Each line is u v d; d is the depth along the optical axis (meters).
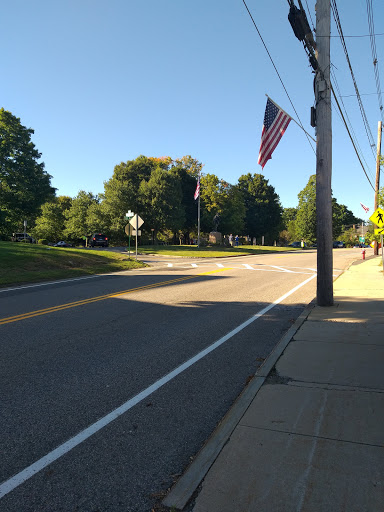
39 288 13.80
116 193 52.81
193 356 6.04
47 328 7.76
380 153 30.59
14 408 4.22
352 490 2.68
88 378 5.09
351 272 18.89
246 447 3.28
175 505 2.64
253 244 74.38
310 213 72.44
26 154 43.25
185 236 68.94
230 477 2.88
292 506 2.56
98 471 3.11
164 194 53.00
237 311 9.59
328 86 9.52
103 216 55.16
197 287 13.95
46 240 66.62
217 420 3.97
